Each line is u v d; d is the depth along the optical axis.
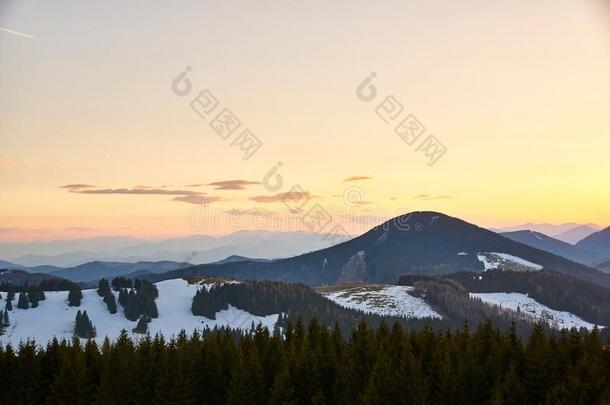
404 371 77.12
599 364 80.69
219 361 87.06
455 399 75.25
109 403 78.69
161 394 78.44
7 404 86.31
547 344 84.50
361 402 75.50
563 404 71.31
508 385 74.12
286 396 78.00
